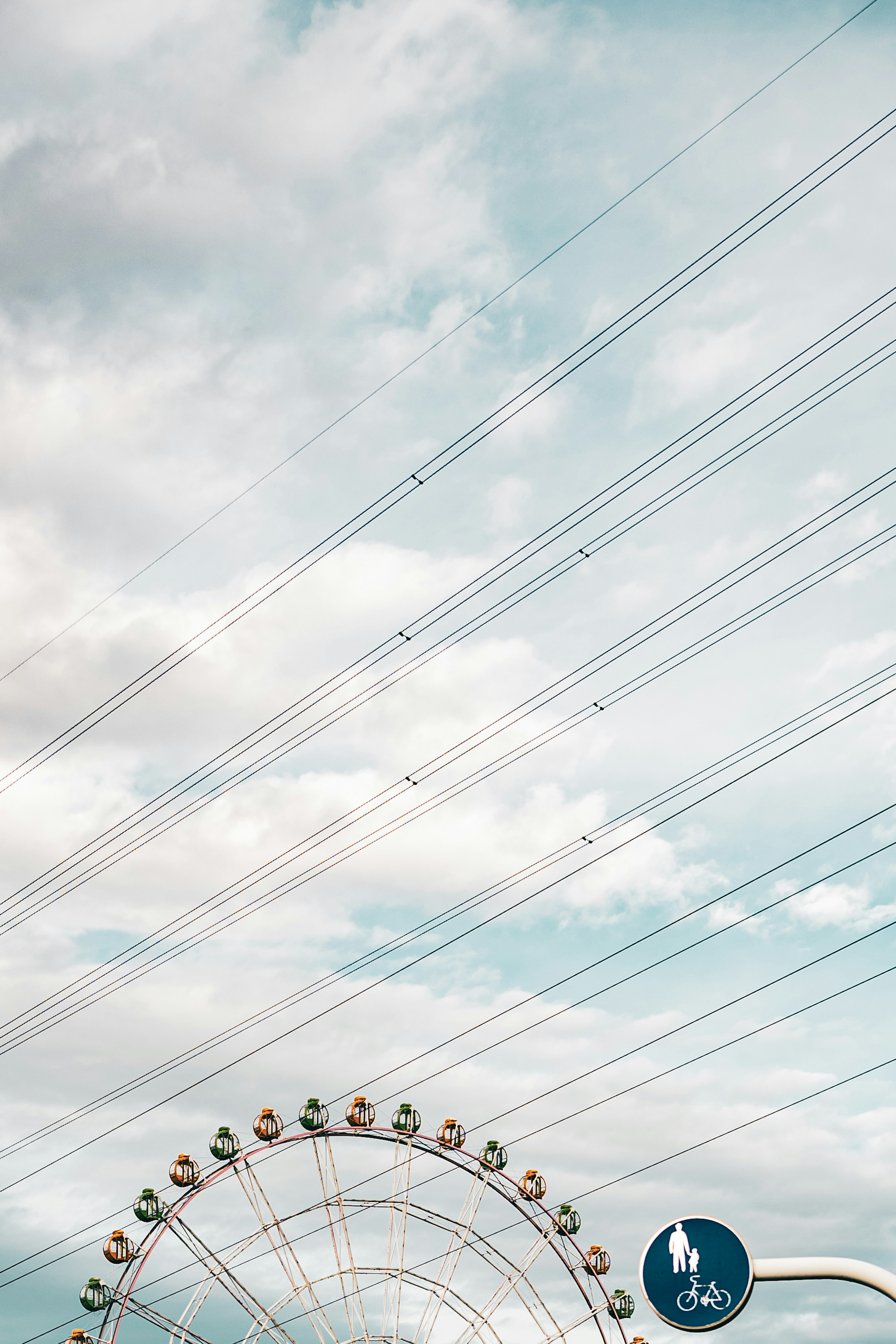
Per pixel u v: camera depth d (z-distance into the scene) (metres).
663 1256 20.50
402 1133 48.41
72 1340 43.19
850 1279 19.31
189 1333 43.53
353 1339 44.00
